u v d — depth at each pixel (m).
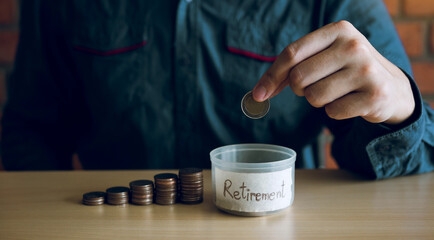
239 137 0.90
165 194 0.54
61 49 0.94
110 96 0.89
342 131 0.82
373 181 0.64
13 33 1.32
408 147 0.62
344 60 0.50
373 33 0.85
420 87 1.31
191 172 0.55
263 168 0.49
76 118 0.99
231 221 0.49
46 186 0.63
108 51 0.89
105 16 0.90
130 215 0.51
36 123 0.95
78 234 0.46
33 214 0.52
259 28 0.88
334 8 0.87
